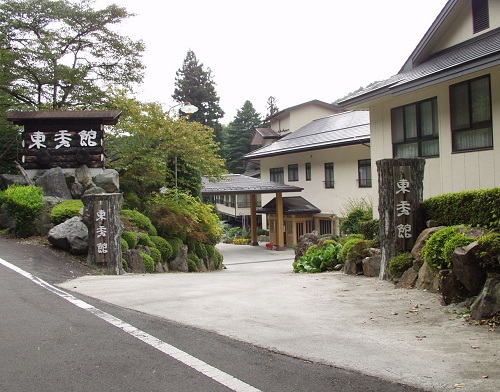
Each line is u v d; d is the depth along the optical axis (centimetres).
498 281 557
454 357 432
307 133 3191
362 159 2491
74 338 497
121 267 1076
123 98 1706
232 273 1501
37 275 857
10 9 1684
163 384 379
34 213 1227
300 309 658
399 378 384
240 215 4419
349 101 1430
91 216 1056
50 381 384
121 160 1694
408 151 1354
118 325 550
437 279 725
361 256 1049
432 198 889
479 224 779
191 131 1714
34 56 1680
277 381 383
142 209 1639
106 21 1789
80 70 1744
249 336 510
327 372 401
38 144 1431
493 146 1053
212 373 401
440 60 1228
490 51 952
